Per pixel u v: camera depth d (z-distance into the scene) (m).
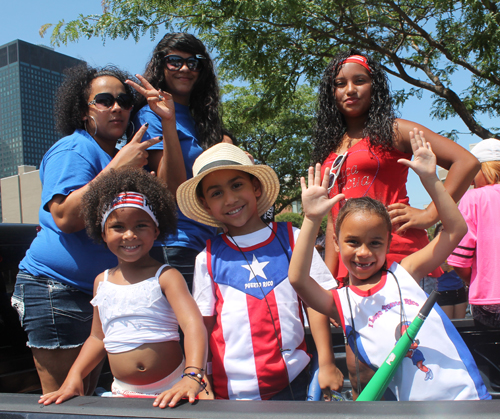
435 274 2.37
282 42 8.69
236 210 2.10
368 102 2.50
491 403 1.04
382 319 1.73
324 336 1.97
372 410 1.06
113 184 1.93
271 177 2.22
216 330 1.97
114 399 1.31
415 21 9.41
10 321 2.55
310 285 1.79
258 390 1.87
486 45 7.32
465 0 7.27
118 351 1.84
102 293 1.93
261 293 1.95
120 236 1.88
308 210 1.74
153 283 1.88
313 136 2.86
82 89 2.48
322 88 2.72
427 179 1.79
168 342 1.87
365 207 1.78
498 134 8.85
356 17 9.62
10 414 1.31
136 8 8.88
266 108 9.98
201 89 2.84
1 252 2.62
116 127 2.46
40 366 2.18
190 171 2.57
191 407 1.21
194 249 2.44
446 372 1.63
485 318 2.40
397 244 2.21
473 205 2.50
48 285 2.15
